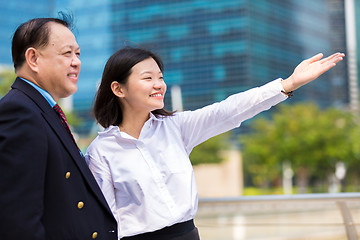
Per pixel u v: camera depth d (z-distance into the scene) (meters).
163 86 1.93
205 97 50.62
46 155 1.46
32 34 1.59
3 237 1.35
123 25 53.91
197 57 51.41
